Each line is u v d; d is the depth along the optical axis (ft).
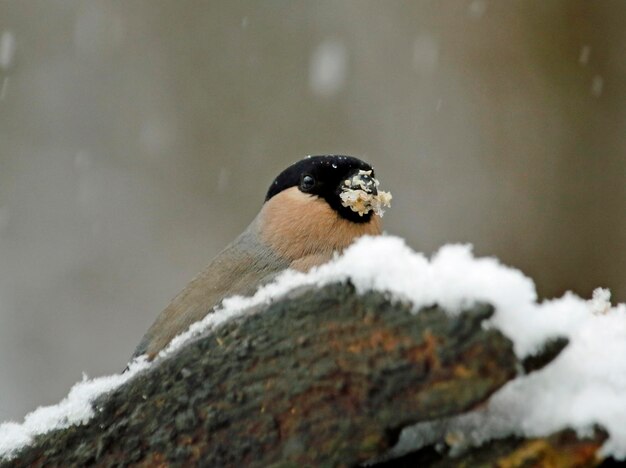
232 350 13.83
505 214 45.68
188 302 23.65
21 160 47.44
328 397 13.19
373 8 49.47
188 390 13.94
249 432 13.52
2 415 42.22
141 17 50.39
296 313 13.66
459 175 46.50
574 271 45.06
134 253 46.57
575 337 13.17
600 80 46.57
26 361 44.24
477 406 12.49
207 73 49.62
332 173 25.02
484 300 12.51
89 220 46.96
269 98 49.03
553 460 12.61
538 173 46.09
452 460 13.04
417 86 48.03
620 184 45.32
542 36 47.60
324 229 24.86
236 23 50.21
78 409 14.58
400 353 12.85
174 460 13.83
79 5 50.29
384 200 24.99
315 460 13.17
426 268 13.23
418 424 13.30
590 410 12.60
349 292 13.42
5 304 44.91
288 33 49.85
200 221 47.44
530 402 12.96
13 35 49.37
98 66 49.60
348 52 49.03
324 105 48.37
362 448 13.01
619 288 44.60
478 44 48.08
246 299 14.83
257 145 48.62
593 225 45.34
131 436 14.16
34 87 48.88
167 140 48.70
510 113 46.96
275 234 24.99
